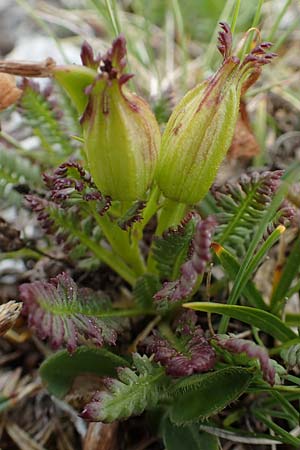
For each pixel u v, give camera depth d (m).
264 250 0.09
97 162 0.09
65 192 0.09
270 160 0.13
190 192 0.09
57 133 0.12
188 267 0.08
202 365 0.08
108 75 0.08
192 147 0.09
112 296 0.11
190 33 0.16
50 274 0.12
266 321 0.09
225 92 0.09
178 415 0.09
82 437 0.10
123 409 0.09
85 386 0.10
